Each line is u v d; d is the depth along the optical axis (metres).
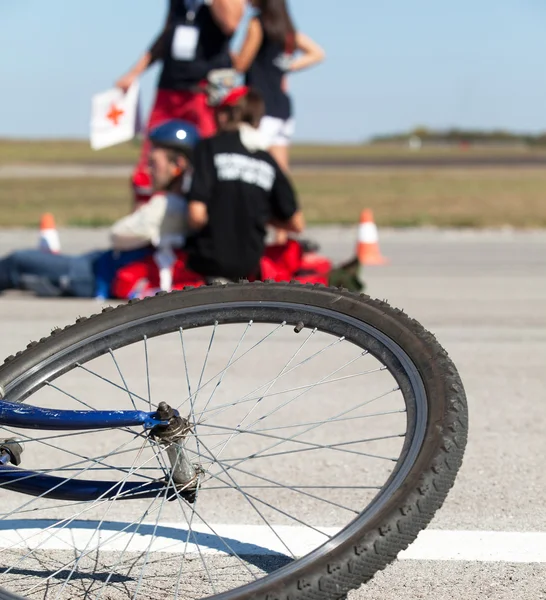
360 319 2.35
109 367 5.20
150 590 2.45
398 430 4.00
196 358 5.43
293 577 1.92
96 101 8.20
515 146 170.50
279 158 8.82
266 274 7.07
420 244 13.01
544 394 4.68
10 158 71.38
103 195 26.25
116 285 7.38
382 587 2.50
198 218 6.83
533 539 2.84
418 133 182.12
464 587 2.50
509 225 15.66
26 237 14.30
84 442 3.85
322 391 4.69
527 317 6.91
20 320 6.62
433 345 2.24
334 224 16.44
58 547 2.74
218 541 2.79
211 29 8.05
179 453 2.26
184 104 8.13
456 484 3.36
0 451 2.50
